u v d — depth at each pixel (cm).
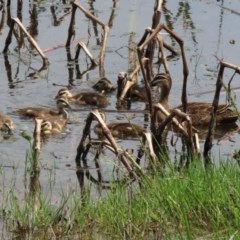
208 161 1633
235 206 1261
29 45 2373
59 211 1326
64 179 1539
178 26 2500
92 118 1598
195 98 2011
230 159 1559
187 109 1869
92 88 2083
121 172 1559
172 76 2153
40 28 2494
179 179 1356
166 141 1741
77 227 1284
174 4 2703
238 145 1741
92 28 2500
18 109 1884
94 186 1502
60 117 1847
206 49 2323
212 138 1678
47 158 1645
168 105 1938
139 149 1695
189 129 1642
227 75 2142
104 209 1312
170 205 1281
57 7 2681
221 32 2452
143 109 1950
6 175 1552
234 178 1352
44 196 1447
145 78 1769
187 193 1317
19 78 2136
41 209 1340
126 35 2431
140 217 1275
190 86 2083
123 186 1395
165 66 2036
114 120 1880
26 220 1310
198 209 1288
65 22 2548
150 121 1831
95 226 1280
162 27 1780
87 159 1639
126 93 2006
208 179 1341
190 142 1645
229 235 1185
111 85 2073
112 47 2356
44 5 2697
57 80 2134
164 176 1415
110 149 1581
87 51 2250
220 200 1286
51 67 2227
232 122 1878
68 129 1811
